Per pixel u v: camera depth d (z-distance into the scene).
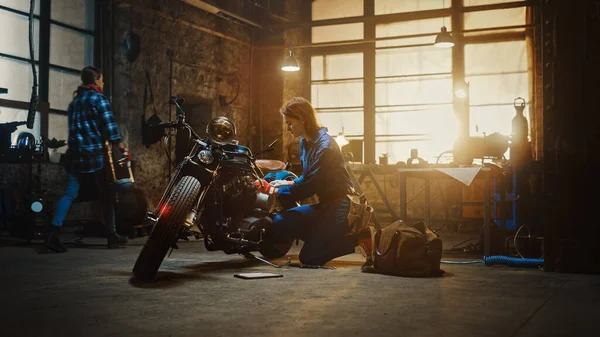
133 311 2.55
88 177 5.20
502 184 5.08
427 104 10.23
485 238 4.47
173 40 8.73
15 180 6.60
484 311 2.57
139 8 8.06
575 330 2.21
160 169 8.43
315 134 4.19
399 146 10.41
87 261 4.41
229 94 9.94
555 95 3.88
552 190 3.90
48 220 6.22
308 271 3.94
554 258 3.91
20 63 6.82
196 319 2.39
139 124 8.13
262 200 4.07
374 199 10.15
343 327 2.25
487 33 9.86
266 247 4.14
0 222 6.43
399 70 10.40
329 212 4.12
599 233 3.81
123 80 7.93
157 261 3.42
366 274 3.79
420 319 2.40
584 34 3.80
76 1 7.56
